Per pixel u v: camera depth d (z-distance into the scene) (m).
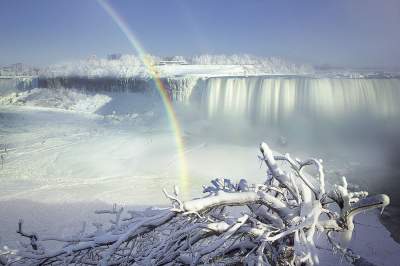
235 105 91.62
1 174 43.22
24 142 63.28
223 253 5.52
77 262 5.58
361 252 20.33
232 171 43.22
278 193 6.06
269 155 5.62
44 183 39.84
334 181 39.38
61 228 26.78
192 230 5.34
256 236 5.46
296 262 5.00
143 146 58.88
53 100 133.75
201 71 137.25
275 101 85.50
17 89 166.25
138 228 5.32
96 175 42.75
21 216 29.77
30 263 5.50
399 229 24.67
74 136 69.44
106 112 112.00
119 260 5.46
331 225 5.13
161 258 5.39
